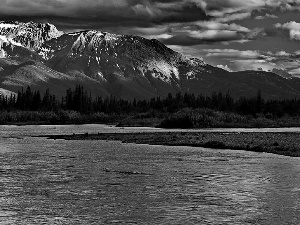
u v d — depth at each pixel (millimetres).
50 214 29062
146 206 31062
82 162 52969
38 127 152375
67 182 39594
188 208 30500
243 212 29484
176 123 138375
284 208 30406
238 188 36844
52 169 47250
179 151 65500
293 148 65125
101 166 49531
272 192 35281
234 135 89000
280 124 153750
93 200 32812
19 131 123188
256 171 45656
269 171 45625
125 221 27484
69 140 87938
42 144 78250
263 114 176500
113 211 29781
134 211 29672
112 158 56844
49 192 35406
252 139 78812
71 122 192000
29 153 62938
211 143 73312
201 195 34312
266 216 28516
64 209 30250
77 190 36188
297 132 105250
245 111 183375
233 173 44406
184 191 35750
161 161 53812
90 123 195875
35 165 50312
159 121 161250
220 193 34969
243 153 62688
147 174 43969
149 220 27688
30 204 31625
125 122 164875
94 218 28203
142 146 74188
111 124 181875
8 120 190500
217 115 148000
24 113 196625
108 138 90562
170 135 91875
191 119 138250
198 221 27453
